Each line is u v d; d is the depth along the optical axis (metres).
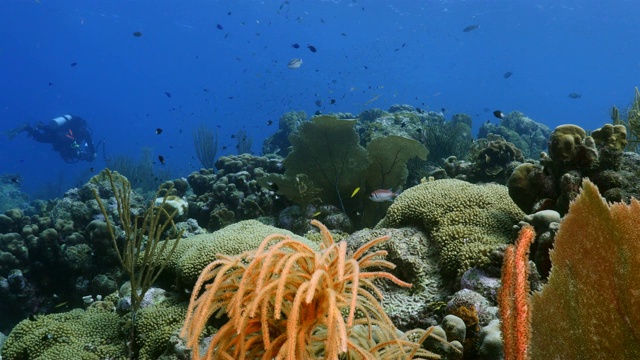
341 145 7.59
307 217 7.40
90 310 5.59
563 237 1.63
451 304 3.17
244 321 1.74
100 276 7.24
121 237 7.36
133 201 8.73
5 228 8.34
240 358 1.73
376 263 2.11
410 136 11.66
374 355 1.99
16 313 7.57
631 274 1.42
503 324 1.38
